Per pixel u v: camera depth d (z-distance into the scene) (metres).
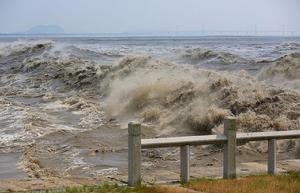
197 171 15.00
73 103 34.16
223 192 11.39
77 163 18.67
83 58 56.69
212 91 27.67
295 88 30.75
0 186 12.70
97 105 32.88
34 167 17.80
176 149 20.03
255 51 73.75
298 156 18.86
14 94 41.06
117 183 12.99
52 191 11.88
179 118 25.61
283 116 22.89
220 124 23.55
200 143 12.78
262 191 11.43
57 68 49.41
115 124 27.09
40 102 35.88
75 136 23.72
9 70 56.25
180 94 28.41
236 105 25.02
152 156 19.38
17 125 26.34
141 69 37.44
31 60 57.41
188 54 56.44
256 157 18.58
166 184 12.80
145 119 27.39
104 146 21.78
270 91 26.20
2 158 19.42
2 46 74.88
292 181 12.51
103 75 40.75
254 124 22.45
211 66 47.56
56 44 71.00
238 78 29.70
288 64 37.38
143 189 11.73
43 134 24.20
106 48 93.56
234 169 13.15
